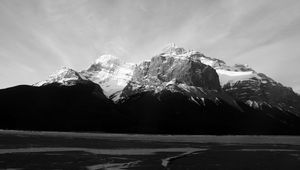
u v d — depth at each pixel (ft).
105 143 497.87
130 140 622.54
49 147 384.68
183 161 287.28
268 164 273.54
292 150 425.28
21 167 229.86
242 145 532.32
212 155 343.67
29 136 634.02
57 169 226.17
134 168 239.30
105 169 231.71
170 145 492.95
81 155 311.88
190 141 645.51
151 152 363.97
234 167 254.06
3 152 314.96
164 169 237.86
